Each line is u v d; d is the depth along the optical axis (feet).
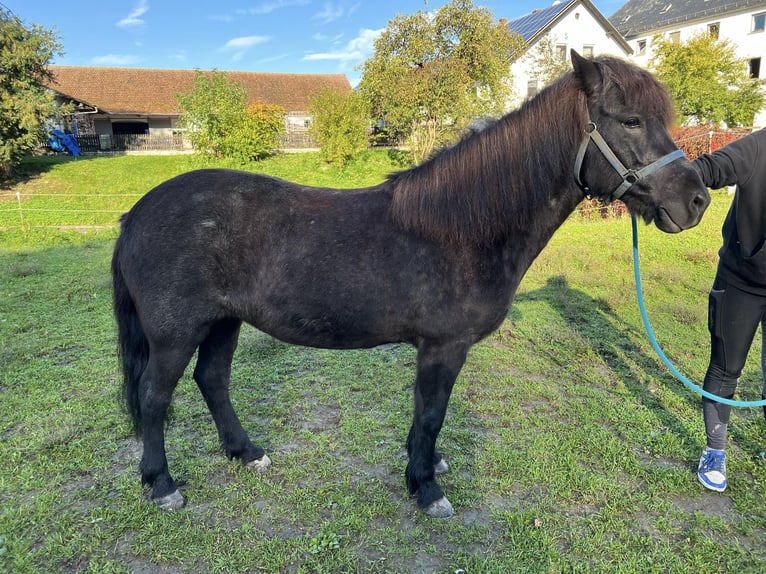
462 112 62.03
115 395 11.86
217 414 9.32
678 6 109.40
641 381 12.78
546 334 15.98
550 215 7.75
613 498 8.43
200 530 7.75
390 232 7.61
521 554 7.26
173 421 10.98
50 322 17.16
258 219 7.61
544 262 24.40
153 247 7.53
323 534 7.61
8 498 8.42
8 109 54.75
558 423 10.75
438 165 7.67
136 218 7.84
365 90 70.18
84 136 81.92
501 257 7.60
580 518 8.02
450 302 7.50
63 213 44.14
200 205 7.61
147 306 7.63
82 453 9.66
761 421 10.76
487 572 6.92
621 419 10.91
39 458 9.43
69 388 12.32
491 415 11.30
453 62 61.98
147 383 8.00
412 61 65.87
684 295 19.39
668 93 6.95
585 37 91.09
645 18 115.65
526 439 10.21
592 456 9.64
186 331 7.69
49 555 7.26
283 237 7.55
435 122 65.31
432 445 8.19
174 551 7.32
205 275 7.55
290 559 7.22
